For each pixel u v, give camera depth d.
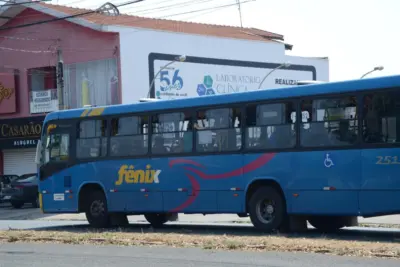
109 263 13.86
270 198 19.36
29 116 46.38
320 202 18.22
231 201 20.00
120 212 22.72
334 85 18.19
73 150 24.00
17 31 47.03
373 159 17.31
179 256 14.55
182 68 46.22
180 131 21.23
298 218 19.81
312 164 18.39
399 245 14.84
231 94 20.23
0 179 41.53
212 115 20.56
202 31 49.75
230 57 49.31
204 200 20.56
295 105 18.89
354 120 17.72
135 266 13.30
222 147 20.25
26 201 39.28
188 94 46.47
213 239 17.00
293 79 53.88
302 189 18.58
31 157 46.84
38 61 46.09
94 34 43.75
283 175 18.94
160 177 21.58
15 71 47.12
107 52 43.19
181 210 21.08
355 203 17.61
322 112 18.34
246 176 19.69
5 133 47.25
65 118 24.34
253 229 21.91
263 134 19.45
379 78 17.45
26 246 17.77
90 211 23.69
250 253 14.59
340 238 17.78
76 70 44.53
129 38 43.25
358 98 17.70
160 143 21.69
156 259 14.22
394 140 17.00
